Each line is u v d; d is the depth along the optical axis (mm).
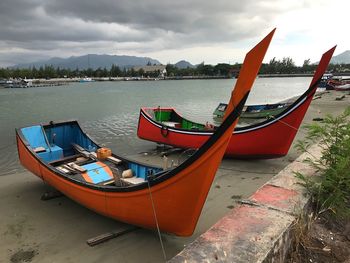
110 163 7887
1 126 20781
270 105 21625
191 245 3365
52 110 29500
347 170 4617
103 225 6664
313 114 22672
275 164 10898
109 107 32094
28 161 8336
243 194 8281
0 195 8430
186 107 32438
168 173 4750
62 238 6188
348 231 4520
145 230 6355
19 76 107812
